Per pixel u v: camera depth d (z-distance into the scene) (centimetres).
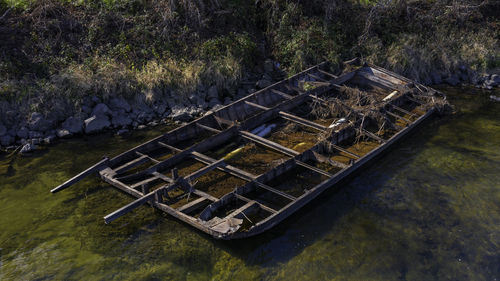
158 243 734
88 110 1191
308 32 1612
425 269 688
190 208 796
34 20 1355
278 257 708
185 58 1402
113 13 1452
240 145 1105
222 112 1188
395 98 1311
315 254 717
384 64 1609
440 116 1296
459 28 1836
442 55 1641
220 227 716
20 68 1236
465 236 768
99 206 838
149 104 1273
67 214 814
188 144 1098
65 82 1205
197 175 881
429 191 906
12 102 1142
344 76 1490
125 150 1067
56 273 666
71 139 1120
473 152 1072
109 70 1262
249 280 657
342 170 907
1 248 723
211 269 679
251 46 1541
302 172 966
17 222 790
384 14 1828
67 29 1390
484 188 916
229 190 893
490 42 1733
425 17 1803
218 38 1502
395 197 884
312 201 865
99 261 692
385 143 1045
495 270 689
